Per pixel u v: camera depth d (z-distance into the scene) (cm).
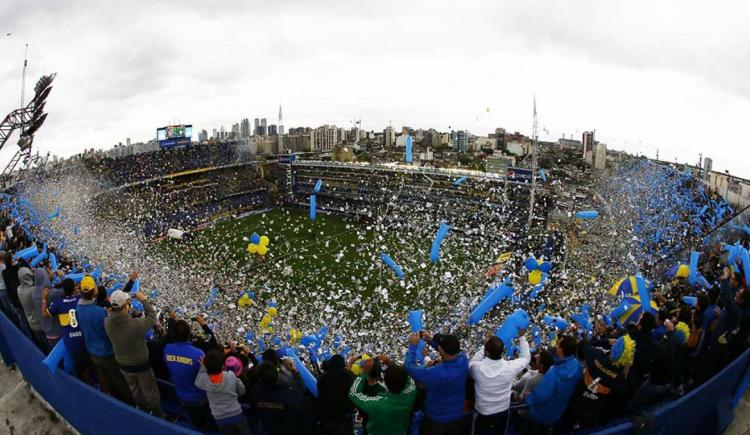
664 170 5406
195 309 2938
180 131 9700
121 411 655
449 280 3456
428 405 555
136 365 667
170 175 8812
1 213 2764
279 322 2788
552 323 1540
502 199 6006
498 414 583
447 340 552
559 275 2783
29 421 863
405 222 5556
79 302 708
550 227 4709
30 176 5531
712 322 752
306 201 9506
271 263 5378
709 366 730
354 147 14188
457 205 6762
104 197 7188
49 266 1337
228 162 9731
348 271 4819
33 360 868
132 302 1265
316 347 1761
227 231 7438
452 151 12950
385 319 3086
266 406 561
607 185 5653
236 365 701
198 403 648
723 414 666
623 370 571
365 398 548
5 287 1058
